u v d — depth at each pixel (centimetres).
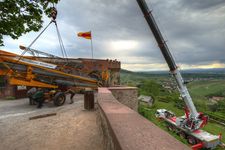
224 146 2164
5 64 997
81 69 1608
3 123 782
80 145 534
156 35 1666
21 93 1525
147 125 226
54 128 696
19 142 579
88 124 718
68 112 939
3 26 406
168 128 2698
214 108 7706
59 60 1638
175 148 149
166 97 7444
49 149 521
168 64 1798
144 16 1638
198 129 2194
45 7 425
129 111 339
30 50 1291
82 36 1628
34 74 1097
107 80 1611
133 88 1389
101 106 425
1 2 375
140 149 147
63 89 1227
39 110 1016
